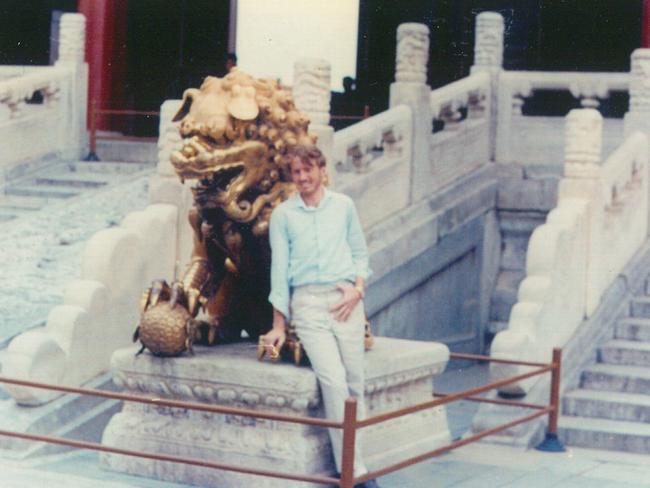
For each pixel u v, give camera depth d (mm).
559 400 9977
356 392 7520
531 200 13961
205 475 7738
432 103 13227
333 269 7449
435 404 7301
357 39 19719
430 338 13070
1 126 15648
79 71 16875
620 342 11258
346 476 6578
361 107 19844
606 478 8539
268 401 7508
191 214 8180
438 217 12961
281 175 8016
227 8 20312
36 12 21875
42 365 8680
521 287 10297
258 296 8492
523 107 19844
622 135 13781
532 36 19109
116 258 9508
